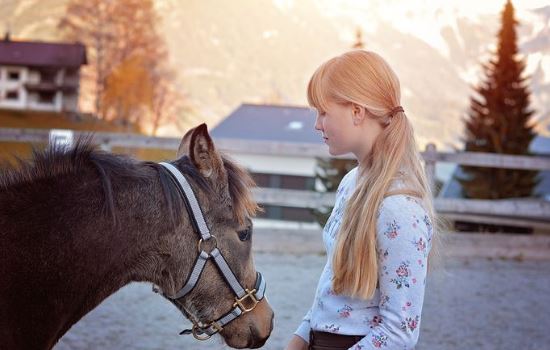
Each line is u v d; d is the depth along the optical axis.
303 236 8.43
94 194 2.07
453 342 4.91
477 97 23.56
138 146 8.52
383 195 1.84
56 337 2.07
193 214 2.09
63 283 2.00
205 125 2.08
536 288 6.69
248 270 2.19
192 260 2.10
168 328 5.00
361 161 1.97
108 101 61.25
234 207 2.14
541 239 8.29
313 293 6.16
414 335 1.81
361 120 1.91
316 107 1.97
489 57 23.30
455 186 17.86
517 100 22.22
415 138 1.94
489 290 6.53
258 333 2.22
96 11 62.19
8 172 2.09
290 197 8.25
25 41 68.12
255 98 187.38
